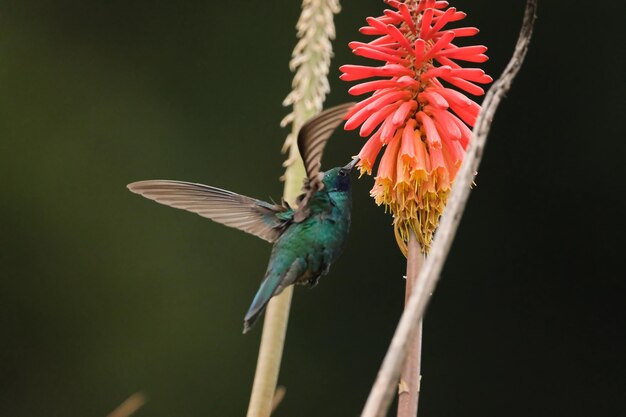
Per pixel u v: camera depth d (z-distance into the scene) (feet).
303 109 21.66
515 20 48.16
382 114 17.75
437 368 46.47
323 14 22.07
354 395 47.03
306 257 19.13
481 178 47.91
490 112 11.24
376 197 17.71
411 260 16.89
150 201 49.01
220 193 20.43
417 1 18.93
